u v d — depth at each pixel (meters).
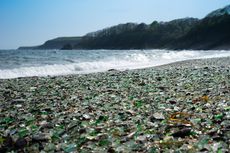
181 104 0.78
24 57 4.25
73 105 0.83
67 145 0.46
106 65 3.09
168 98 0.88
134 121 0.60
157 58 4.55
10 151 0.45
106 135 0.50
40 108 0.80
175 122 0.56
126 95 0.98
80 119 0.64
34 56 4.70
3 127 0.61
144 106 0.77
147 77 1.53
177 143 0.43
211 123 0.55
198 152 0.39
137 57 4.54
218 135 0.46
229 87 1.05
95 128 0.55
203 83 1.20
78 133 0.53
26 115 0.72
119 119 0.63
